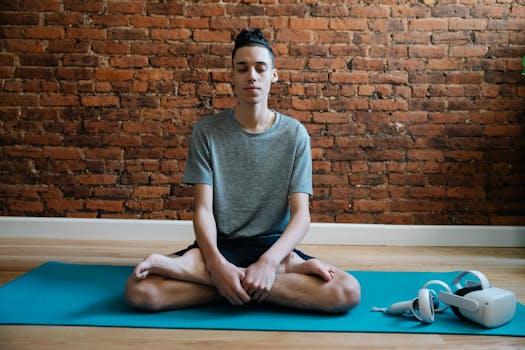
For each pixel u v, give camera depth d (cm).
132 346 117
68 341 119
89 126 278
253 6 276
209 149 165
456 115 279
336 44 277
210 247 146
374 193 279
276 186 165
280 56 277
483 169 279
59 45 276
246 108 164
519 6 277
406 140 279
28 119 278
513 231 276
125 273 195
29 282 175
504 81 278
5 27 275
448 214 280
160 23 276
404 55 278
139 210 280
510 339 127
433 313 137
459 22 277
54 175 279
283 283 144
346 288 141
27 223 277
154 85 278
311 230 277
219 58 277
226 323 135
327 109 279
